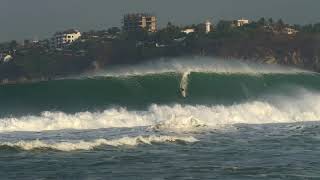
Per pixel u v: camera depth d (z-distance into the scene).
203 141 102.69
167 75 180.38
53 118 138.00
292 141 102.81
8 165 78.44
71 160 82.25
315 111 160.38
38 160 82.12
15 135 117.06
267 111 153.62
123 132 120.31
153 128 126.12
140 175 72.19
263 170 75.19
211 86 180.00
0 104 165.00
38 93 168.50
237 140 104.50
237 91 180.12
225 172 74.06
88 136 113.88
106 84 174.75
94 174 72.75
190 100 174.00
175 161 81.69
